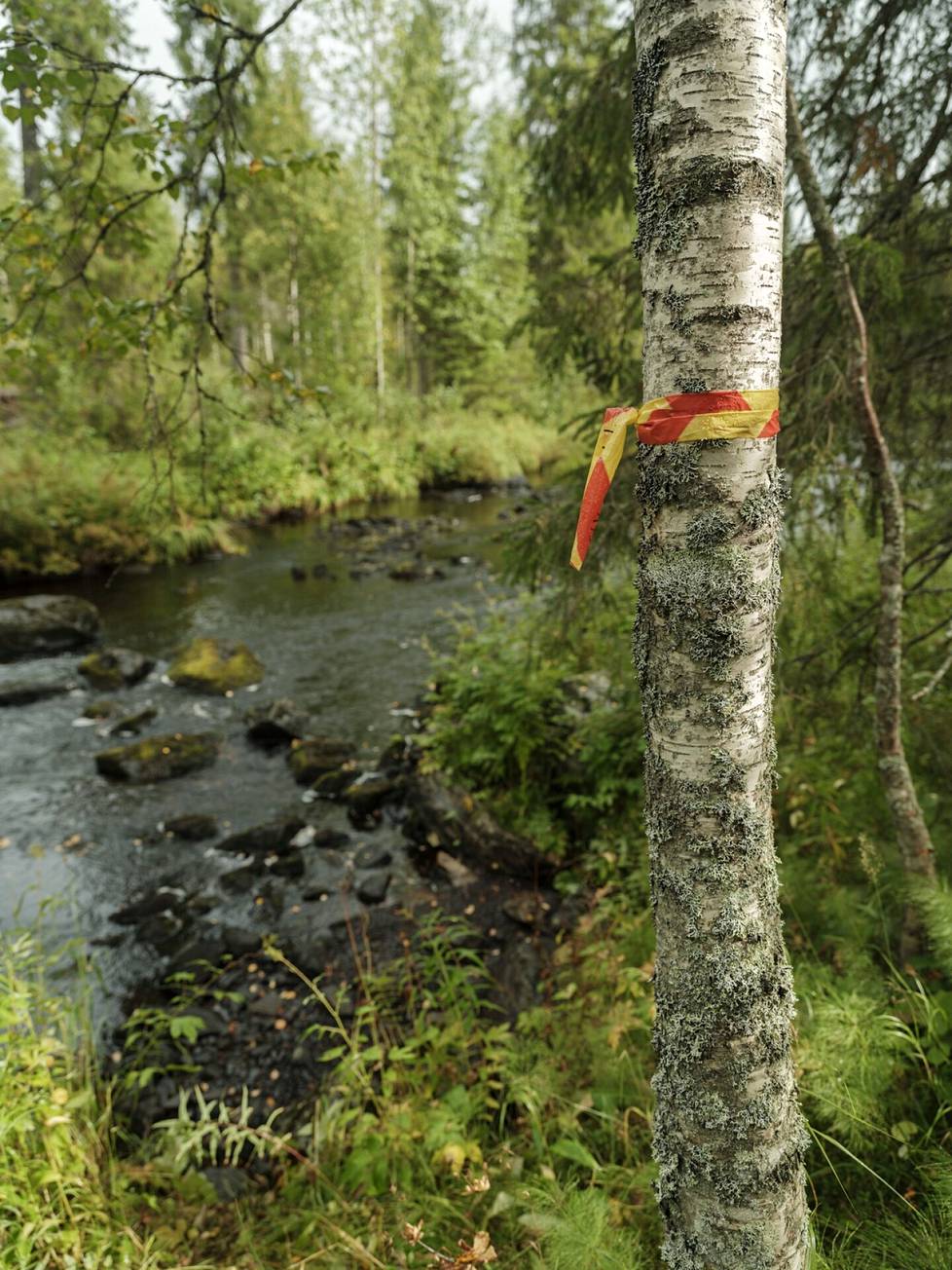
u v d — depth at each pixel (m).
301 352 18.72
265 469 15.71
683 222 1.10
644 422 1.16
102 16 2.63
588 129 3.16
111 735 6.59
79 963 3.26
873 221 2.77
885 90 2.81
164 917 4.20
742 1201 1.26
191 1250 2.28
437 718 5.37
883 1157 2.00
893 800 2.35
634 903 3.53
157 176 2.57
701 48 1.07
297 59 16.22
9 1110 2.22
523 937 3.83
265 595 10.66
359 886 4.42
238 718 6.89
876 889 2.50
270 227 17.27
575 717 4.66
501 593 9.95
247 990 3.67
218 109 2.46
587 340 3.43
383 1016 3.33
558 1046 2.78
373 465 18.19
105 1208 2.31
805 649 3.23
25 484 11.34
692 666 1.19
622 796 4.23
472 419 22.23
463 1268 1.80
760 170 1.09
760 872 1.24
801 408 2.72
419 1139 2.46
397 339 24.31
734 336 1.11
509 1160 2.33
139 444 2.76
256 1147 2.79
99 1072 3.04
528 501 3.41
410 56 18.14
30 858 4.86
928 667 3.41
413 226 20.12
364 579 11.45
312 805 5.43
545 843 4.27
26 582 11.13
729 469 1.14
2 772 5.97
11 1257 1.98
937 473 3.17
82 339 2.77
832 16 2.71
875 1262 1.70
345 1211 2.30
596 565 3.18
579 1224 1.89
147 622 9.59
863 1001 2.15
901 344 2.96
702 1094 1.26
